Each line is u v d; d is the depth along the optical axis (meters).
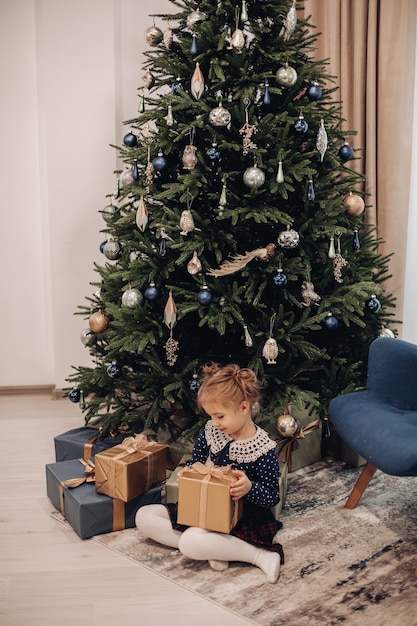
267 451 1.92
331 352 2.53
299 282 2.37
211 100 2.14
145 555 1.94
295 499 2.27
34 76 3.20
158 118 2.30
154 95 3.25
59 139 3.17
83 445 2.39
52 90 3.12
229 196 2.17
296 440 2.35
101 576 1.83
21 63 3.18
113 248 2.52
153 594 1.75
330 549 1.96
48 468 2.23
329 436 2.60
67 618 1.65
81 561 1.91
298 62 2.25
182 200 2.12
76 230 3.26
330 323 2.24
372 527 2.09
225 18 2.20
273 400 2.29
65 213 3.24
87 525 2.01
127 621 1.64
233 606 1.70
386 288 2.86
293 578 1.82
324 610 1.67
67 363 3.37
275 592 1.75
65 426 3.00
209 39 2.14
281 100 2.28
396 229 2.82
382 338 2.21
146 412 2.37
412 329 2.99
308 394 2.28
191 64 2.24
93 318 2.44
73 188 3.22
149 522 1.97
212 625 1.62
